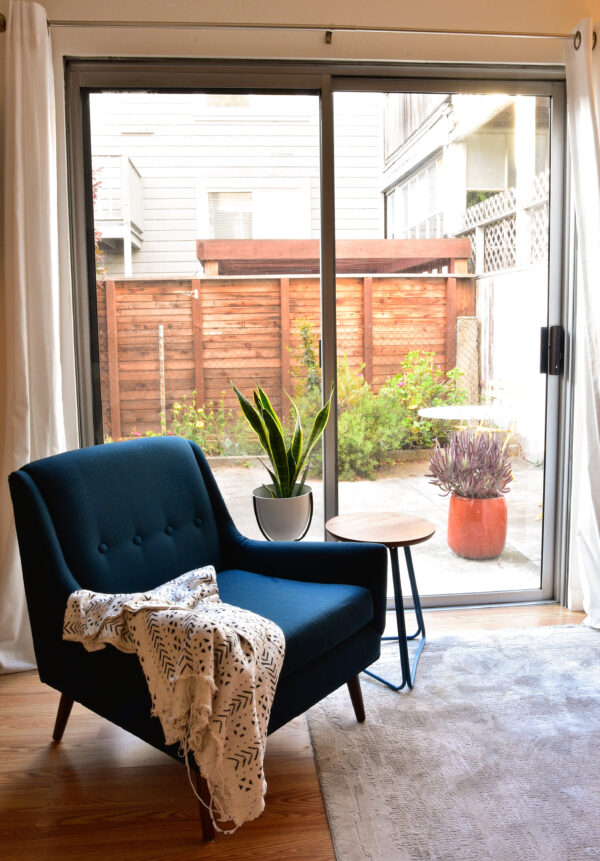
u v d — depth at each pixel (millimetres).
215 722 1389
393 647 2453
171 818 1621
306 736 1938
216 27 2352
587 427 2578
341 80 2572
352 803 1634
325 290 2674
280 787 1717
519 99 2695
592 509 2598
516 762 1782
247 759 1419
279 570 2059
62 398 2475
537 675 2236
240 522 2787
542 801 1633
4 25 2287
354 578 1941
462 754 1819
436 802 1634
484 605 2887
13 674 2381
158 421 2695
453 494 2869
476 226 2742
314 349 2732
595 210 2479
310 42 2467
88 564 1744
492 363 2824
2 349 2424
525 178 2742
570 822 1562
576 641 2496
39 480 1732
